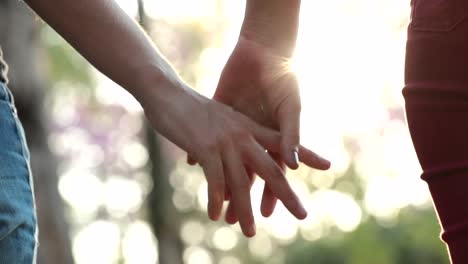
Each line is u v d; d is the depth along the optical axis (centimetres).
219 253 2078
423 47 253
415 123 256
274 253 2083
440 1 251
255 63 309
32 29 756
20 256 227
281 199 284
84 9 254
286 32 311
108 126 1469
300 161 294
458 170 250
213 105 280
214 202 279
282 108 302
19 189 229
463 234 251
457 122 250
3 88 234
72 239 777
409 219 1434
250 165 284
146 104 271
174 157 1282
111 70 262
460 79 249
